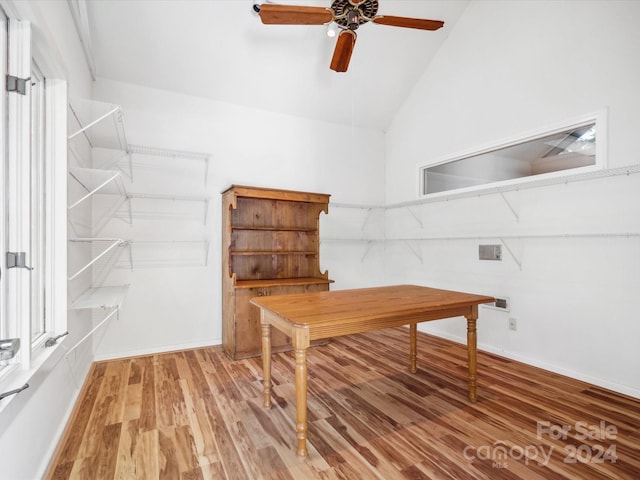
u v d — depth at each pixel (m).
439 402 2.09
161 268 3.08
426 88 3.79
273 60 3.13
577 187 2.45
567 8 2.49
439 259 3.66
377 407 2.03
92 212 2.80
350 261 4.22
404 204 4.02
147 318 3.03
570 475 1.43
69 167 1.82
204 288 3.26
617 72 2.22
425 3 3.06
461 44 3.35
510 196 2.93
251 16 2.73
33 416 1.32
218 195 3.35
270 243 3.50
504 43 2.94
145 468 1.47
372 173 4.39
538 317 2.69
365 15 1.97
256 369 2.66
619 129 2.21
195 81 3.14
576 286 2.45
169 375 2.52
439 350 3.15
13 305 1.22
